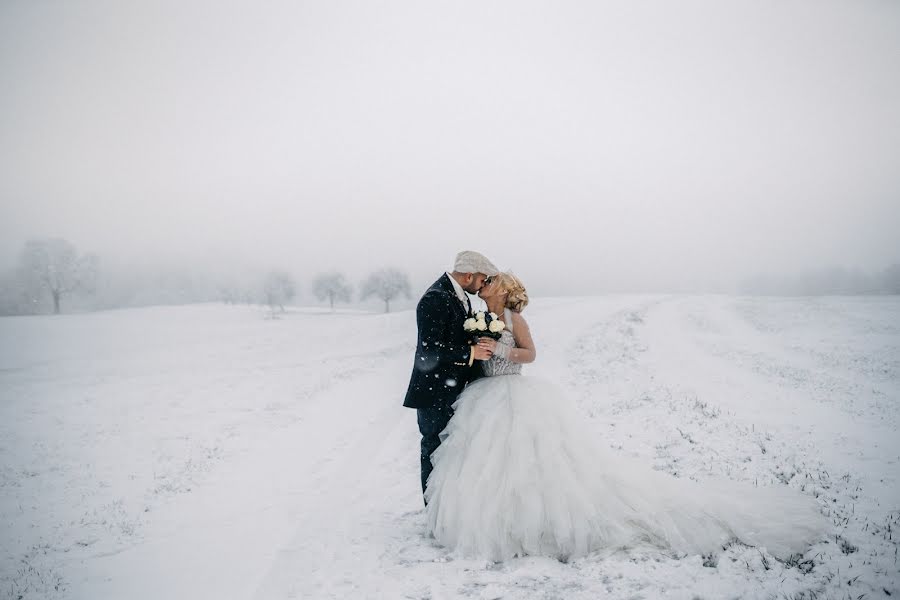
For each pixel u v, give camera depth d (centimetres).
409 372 1944
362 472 782
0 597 489
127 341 3672
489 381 472
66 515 787
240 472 890
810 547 383
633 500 400
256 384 1916
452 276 496
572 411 450
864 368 1830
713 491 461
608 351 2114
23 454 1201
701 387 1345
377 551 448
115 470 1034
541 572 359
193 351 3050
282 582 416
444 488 437
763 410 1077
